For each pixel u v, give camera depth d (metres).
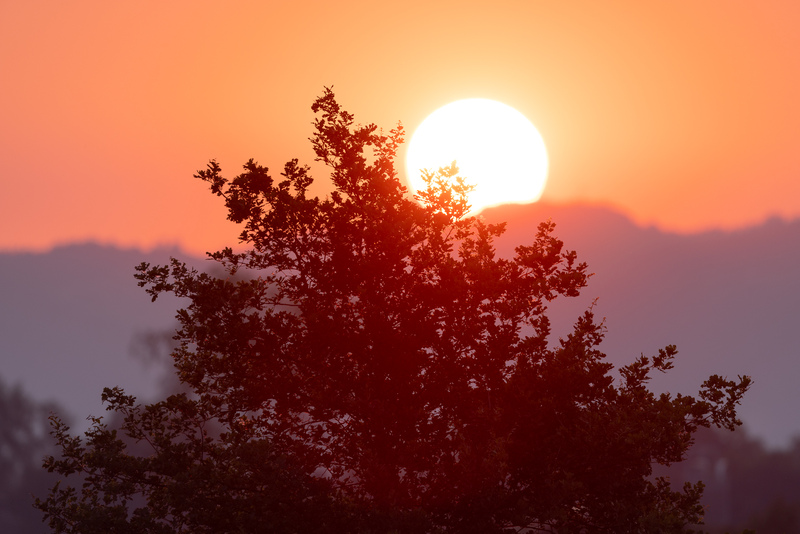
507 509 52.19
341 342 55.69
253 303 56.84
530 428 51.53
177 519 58.28
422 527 48.53
